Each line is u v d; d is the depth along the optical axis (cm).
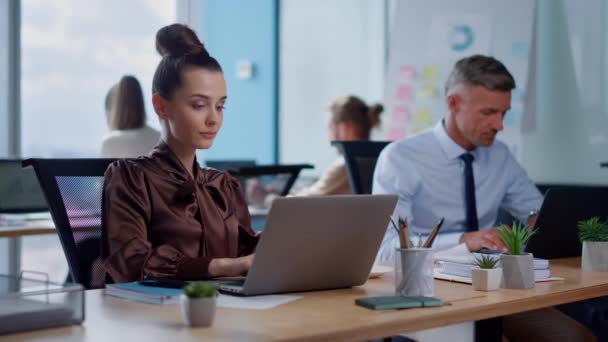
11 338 127
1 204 375
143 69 580
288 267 168
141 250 185
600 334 246
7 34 509
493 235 249
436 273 201
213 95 195
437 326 150
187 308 135
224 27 660
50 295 137
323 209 167
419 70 478
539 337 224
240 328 134
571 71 445
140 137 418
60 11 540
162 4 591
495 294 173
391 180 296
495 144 311
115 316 144
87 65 553
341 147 314
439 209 299
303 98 621
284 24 632
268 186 414
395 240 272
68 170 207
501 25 451
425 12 478
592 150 438
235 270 180
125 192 190
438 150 300
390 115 488
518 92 441
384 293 174
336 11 593
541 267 196
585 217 246
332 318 144
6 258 507
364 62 575
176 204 196
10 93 511
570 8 444
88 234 205
